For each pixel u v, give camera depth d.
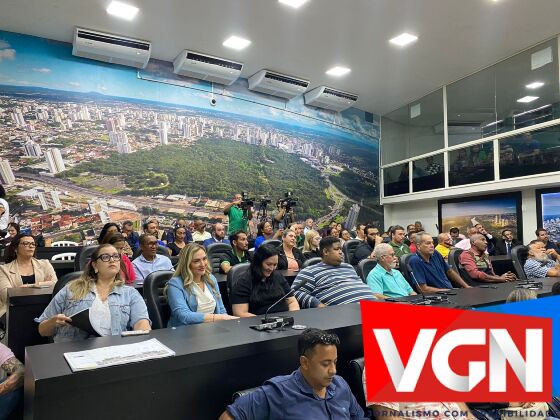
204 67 6.60
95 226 5.89
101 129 6.06
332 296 2.59
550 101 6.21
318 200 8.36
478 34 6.04
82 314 1.80
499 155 6.97
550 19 5.64
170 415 1.27
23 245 2.87
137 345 1.36
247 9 5.30
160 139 6.58
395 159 9.26
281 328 1.60
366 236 5.85
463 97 7.66
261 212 6.89
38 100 5.62
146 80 6.51
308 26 5.74
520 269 4.36
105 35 5.72
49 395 1.07
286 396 1.27
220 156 7.16
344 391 1.37
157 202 6.45
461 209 8.02
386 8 5.32
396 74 7.45
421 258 3.54
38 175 5.54
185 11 5.32
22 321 2.34
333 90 8.07
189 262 2.26
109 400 1.16
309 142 8.34
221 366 1.38
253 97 7.62
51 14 5.24
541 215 6.65
